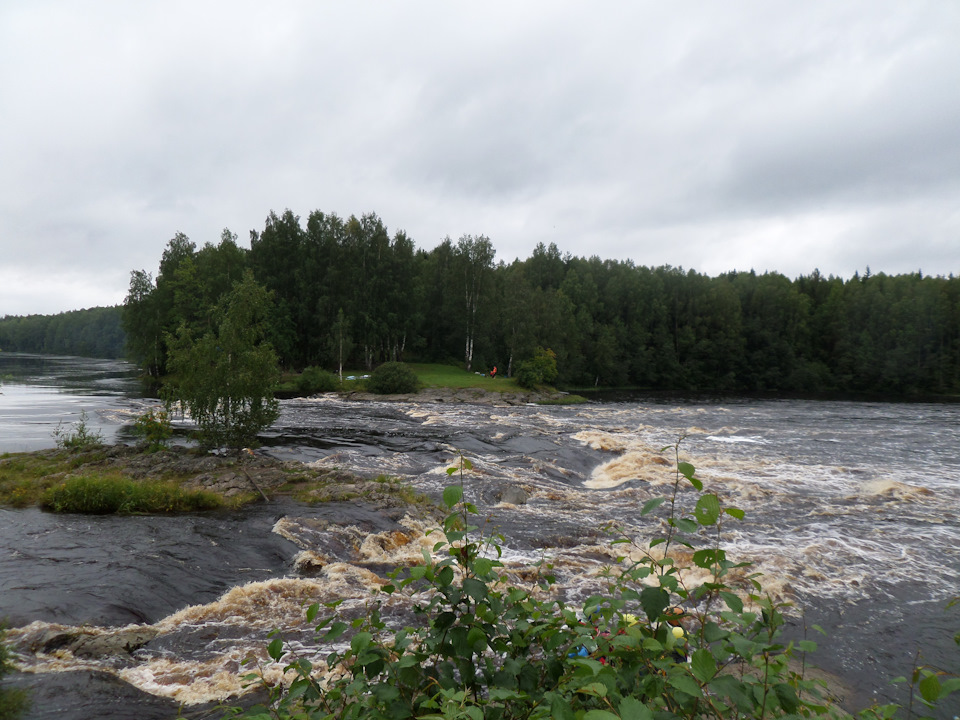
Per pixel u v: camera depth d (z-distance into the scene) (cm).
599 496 1581
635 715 160
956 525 1319
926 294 7719
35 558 873
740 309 8381
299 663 269
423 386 5016
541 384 5931
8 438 2331
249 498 1351
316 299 5931
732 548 1103
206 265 5822
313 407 3725
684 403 5222
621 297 8419
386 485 1504
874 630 781
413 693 241
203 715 504
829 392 7606
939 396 7056
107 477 1355
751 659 205
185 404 1933
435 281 7231
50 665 572
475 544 260
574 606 788
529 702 224
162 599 775
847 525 1310
